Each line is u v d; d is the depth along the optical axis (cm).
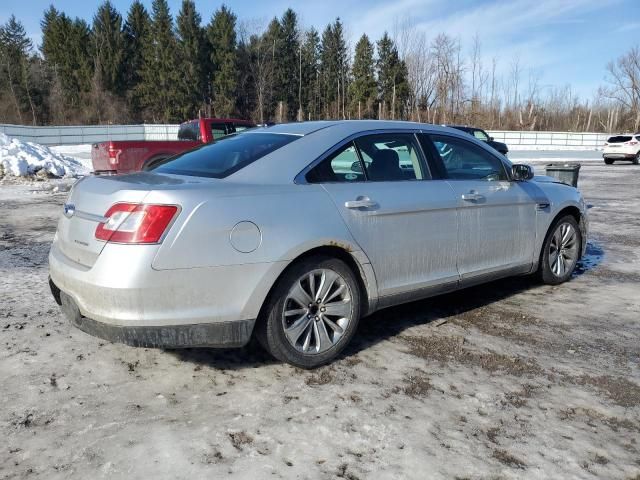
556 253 527
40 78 6153
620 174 2069
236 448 257
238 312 306
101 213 300
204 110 5872
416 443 264
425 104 4822
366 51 5716
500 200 445
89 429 271
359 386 320
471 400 308
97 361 346
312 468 243
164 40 5888
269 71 6125
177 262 288
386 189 371
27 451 252
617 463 254
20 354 354
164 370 336
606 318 445
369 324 424
